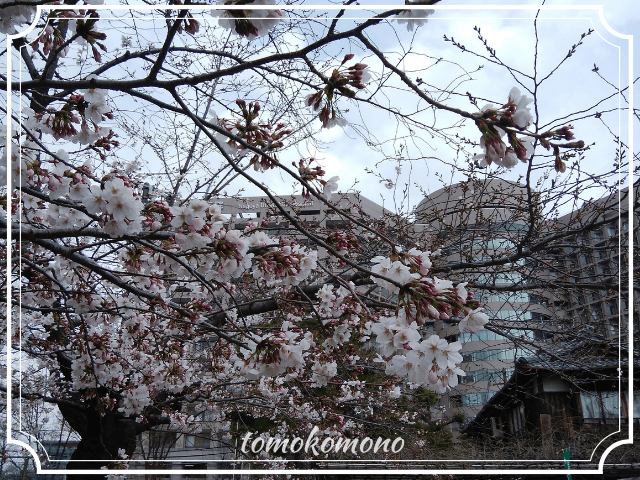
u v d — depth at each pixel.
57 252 2.39
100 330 4.23
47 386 5.62
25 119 2.47
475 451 7.23
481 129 1.55
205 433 7.41
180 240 2.25
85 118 2.38
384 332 1.82
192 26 1.87
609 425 7.23
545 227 4.83
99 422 5.62
